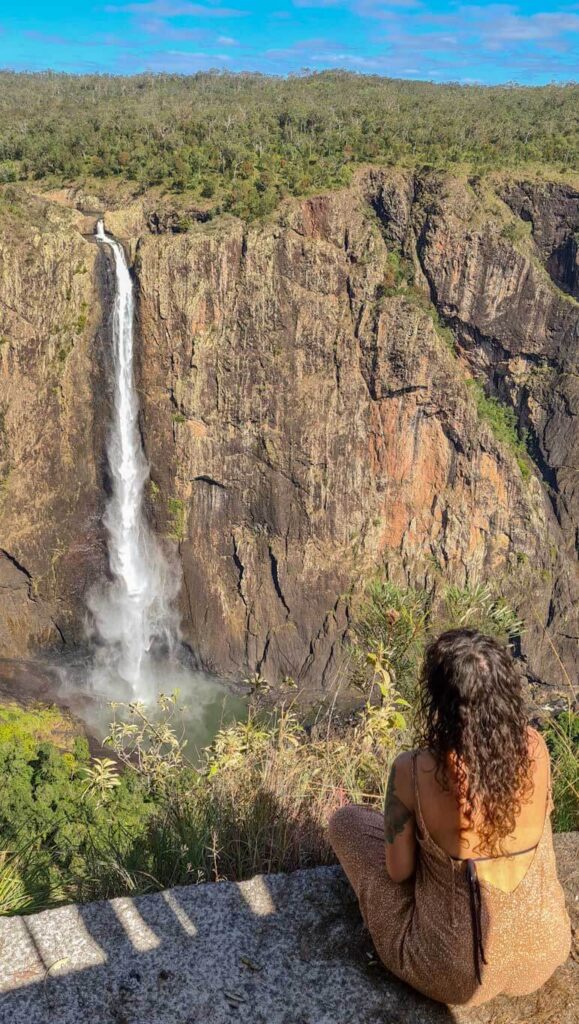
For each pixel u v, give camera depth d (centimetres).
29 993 335
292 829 500
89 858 562
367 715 608
